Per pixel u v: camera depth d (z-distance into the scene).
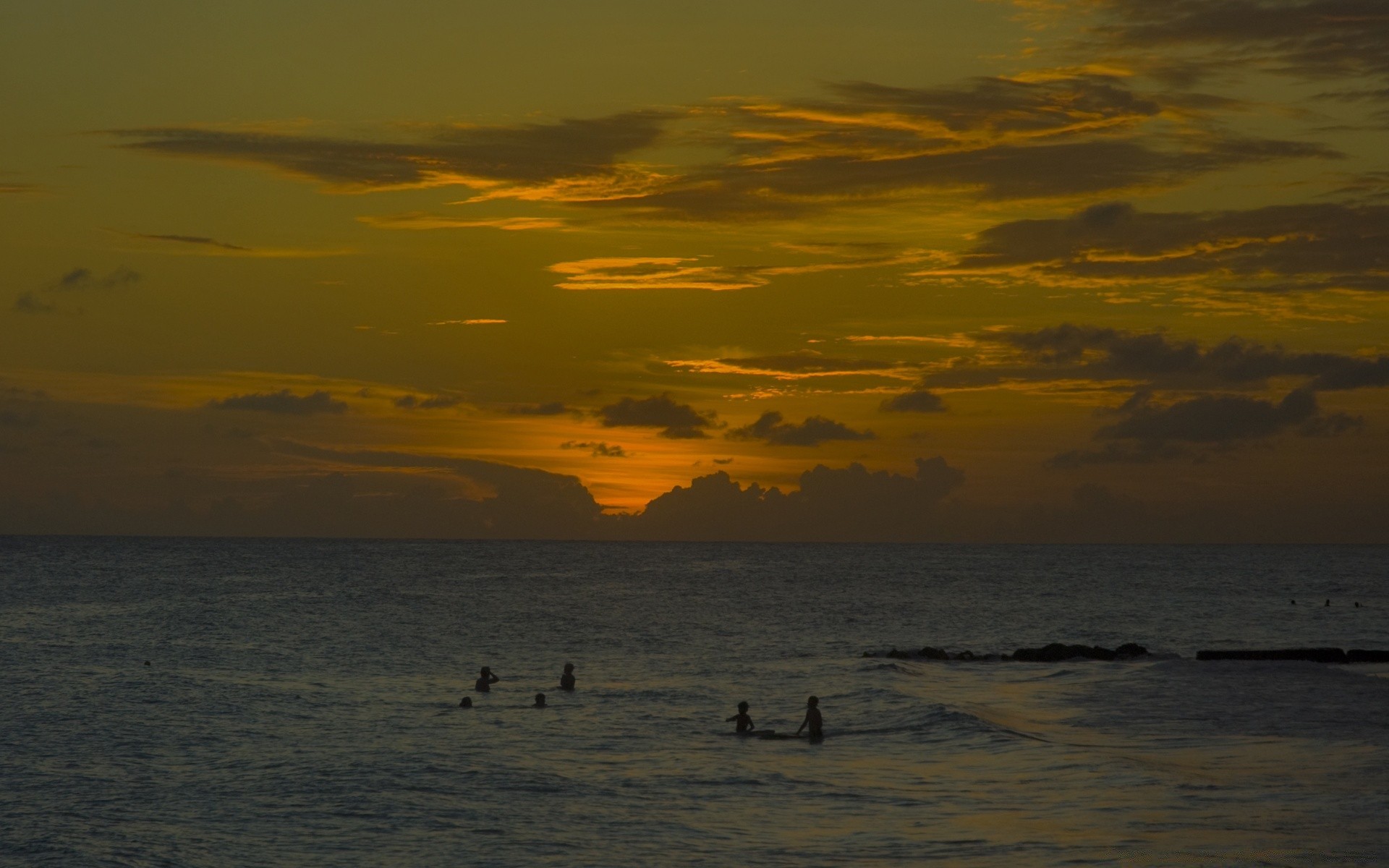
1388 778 32.16
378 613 108.00
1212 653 64.81
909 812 29.72
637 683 57.25
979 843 26.42
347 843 27.98
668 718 45.91
